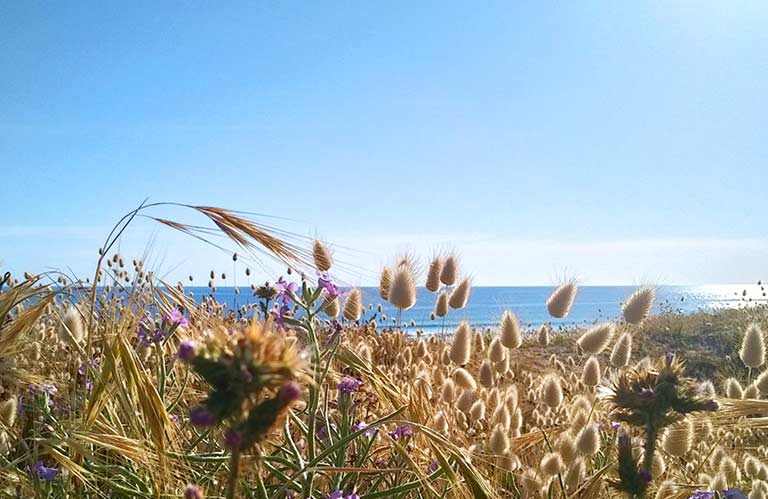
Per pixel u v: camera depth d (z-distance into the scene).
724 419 0.36
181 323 0.26
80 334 0.29
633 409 0.18
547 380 0.37
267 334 0.12
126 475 0.24
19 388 0.30
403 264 0.45
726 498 0.25
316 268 0.25
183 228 0.25
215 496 0.23
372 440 0.27
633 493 0.18
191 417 0.11
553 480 0.29
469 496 0.24
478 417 0.35
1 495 0.24
